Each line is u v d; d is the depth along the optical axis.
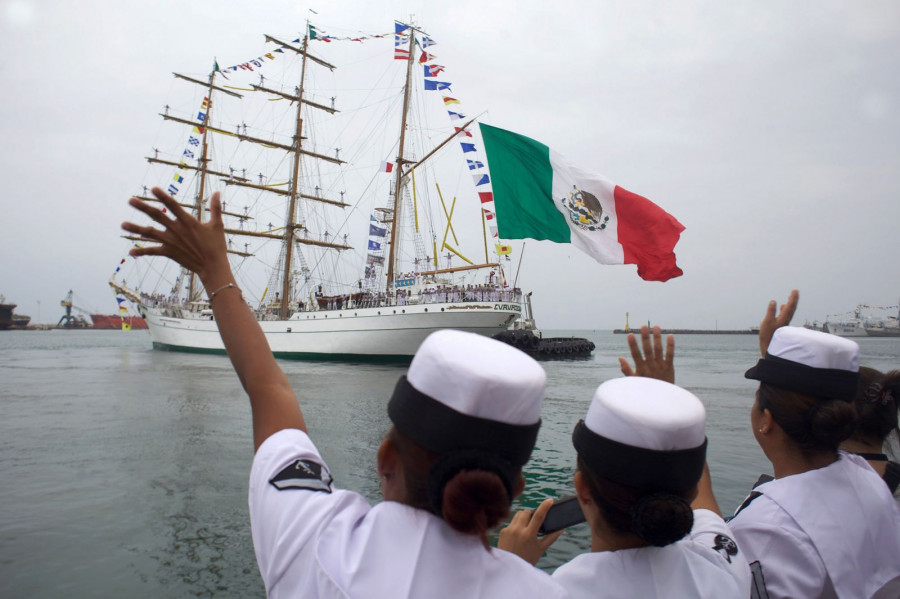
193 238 2.27
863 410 3.91
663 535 2.05
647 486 2.15
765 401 3.32
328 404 26.03
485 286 52.59
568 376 44.47
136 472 13.77
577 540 9.42
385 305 56.09
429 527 1.70
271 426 2.20
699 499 3.25
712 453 16.25
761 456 15.88
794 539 2.95
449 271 56.78
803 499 3.08
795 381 3.15
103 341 131.62
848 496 3.08
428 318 51.38
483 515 1.57
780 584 2.92
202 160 74.19
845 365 3.13
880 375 3.98
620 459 2.17
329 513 1.80
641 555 2.27
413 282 57.91
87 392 29.78
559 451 16.45
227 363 53.78
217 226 2.32
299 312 60.09
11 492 12.13
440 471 1.61
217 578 8.23
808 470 3.22
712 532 2.71
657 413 2.13
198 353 70.69
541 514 2.85
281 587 1.72
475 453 1.59
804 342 3.19
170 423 20.56
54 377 38.56
